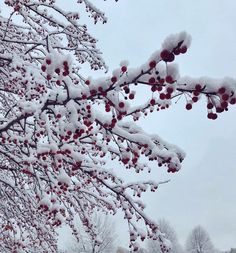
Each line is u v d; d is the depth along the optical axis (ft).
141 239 14.24
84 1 18.81
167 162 9.56
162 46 6.00
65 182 10.53
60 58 7.85
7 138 12.55
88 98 8.54
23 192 17.78
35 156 12.87
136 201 15.14
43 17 18.75
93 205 19.30
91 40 19.58
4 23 18.57
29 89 12.87
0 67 17.30
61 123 9.88
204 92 6.78
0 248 21.39
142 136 9.66
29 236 20.88
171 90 6.82
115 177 14.46
